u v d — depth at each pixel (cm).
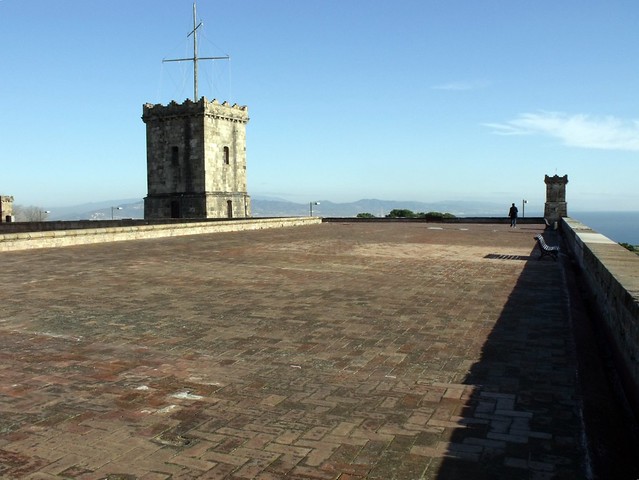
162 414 503
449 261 1662
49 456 420
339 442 449
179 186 5600
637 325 529
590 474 400
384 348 725
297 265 1546
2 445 438
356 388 576
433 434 465
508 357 687
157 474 394
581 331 794
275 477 393
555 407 525
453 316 909
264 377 609
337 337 776
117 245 2102
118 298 1040
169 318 880
